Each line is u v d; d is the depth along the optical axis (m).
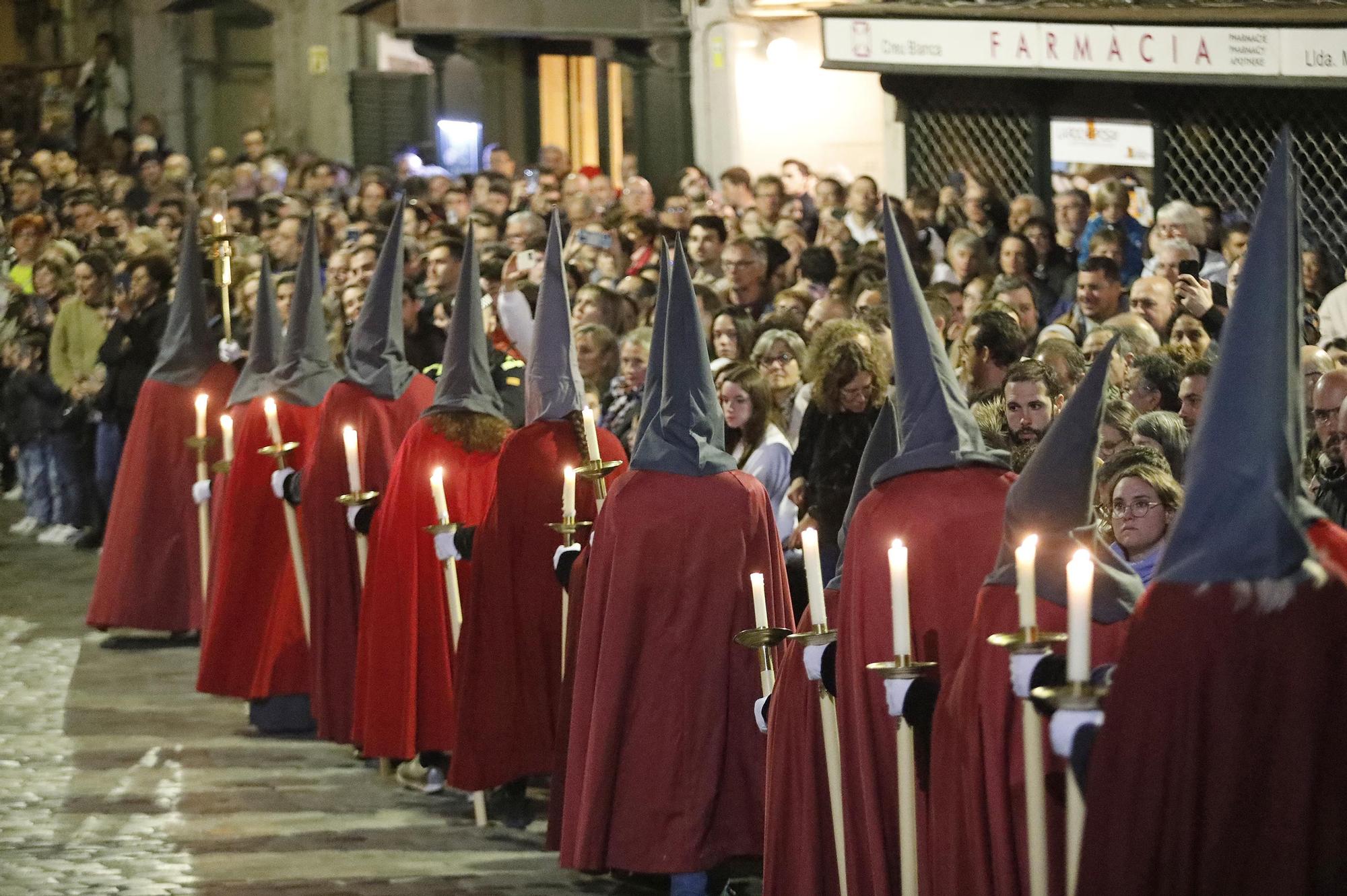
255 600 13.76
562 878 10.11
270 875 10.18
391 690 11.75
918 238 17.28
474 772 10.87
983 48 17.59
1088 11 16.72
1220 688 5.80
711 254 17.23
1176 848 5.83
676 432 9.48
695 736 9.37
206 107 35.69
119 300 19.30
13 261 25.38
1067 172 18.61
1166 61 16.20
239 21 35.53
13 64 39.22
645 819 9.36
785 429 12.41
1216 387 5.94
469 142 28.95
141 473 16.08
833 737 8.20
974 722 6.92
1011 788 6.82
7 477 24.67
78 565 19.89
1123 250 14.56
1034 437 9.40
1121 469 8.17
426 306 15.66
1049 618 6.86
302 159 28.73
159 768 12.62
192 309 16.12
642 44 26.58
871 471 8.74
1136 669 5.90
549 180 22.66
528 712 10.91
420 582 11.77
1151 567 8.08
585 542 10.88
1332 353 10.98
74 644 16.48
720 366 12.35
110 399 19.27
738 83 25.50
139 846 10.80
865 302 13.66
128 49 36.16
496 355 13.28
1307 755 5.76
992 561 7.75
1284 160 5.93
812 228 20.45
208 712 14.23
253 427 13.81
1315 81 15.20
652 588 9.38
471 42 28.53
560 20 26.50
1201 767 5.81
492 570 10.88
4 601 18.17
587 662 9.56
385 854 10.60
